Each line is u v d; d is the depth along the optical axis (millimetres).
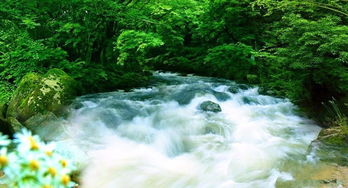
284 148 5816
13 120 5945
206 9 12766
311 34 6566
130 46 8477
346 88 7129
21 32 8070
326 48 6578
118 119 7066
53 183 1267
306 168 4652
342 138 5430
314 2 6980
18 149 1295
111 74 10406
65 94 7129
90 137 6152
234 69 12297
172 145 6117
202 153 5777
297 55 7355
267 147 5887
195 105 8352
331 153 4988
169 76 13227
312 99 8203
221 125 7031
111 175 4820
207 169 5145
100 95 8883
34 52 7711
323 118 7094
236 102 8844
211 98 8875
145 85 10805
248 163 5160
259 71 11203
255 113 7945
